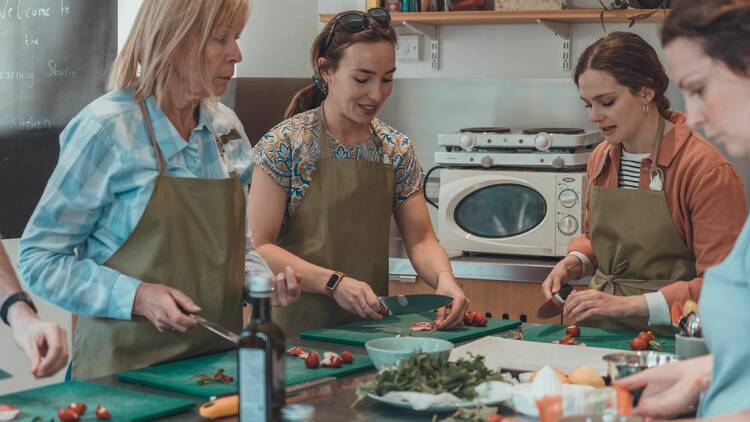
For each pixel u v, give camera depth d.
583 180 3.55
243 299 2.19
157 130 2.03
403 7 4.11
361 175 2.58
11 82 3.63
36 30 3.65
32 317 1.76
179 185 2.02
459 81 4.22
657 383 1.48
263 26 4.38
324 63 2.54
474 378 1.59
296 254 2.59
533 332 2.31
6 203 3.64
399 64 4.37
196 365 1.93
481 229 3.75
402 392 1.56
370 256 2.62
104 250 2.02
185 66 2.01
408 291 3.70
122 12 4.05
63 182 1.95
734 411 1.31
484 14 3.93
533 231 3.64
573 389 1.57
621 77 2.37
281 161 2.54
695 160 2.35
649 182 2.44
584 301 2.27
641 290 2.45
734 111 1.28
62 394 1.69
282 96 4.42
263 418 1.38
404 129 4.33
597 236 2.53
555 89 4.09
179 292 1.92
